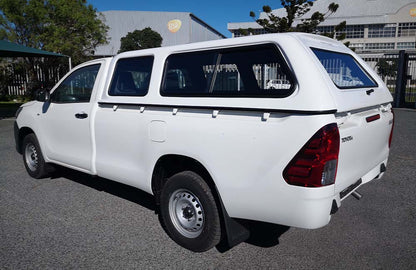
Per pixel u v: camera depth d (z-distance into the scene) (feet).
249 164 8.65
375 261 9.92
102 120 12.82
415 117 39.86
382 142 11.14
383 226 12.17
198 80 10.28
